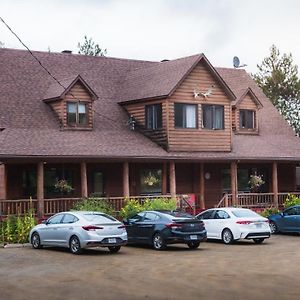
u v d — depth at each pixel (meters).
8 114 32.97
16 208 30.42
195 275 16.95
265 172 40.72
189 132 35.09
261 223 26.88
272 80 59.88
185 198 34.78
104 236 22.89
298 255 21.88
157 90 35.00
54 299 13.55
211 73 36.19
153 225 24.86
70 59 39.03
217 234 27.31
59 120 33.75
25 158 28.88
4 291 14.66
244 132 40.34
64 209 31.83
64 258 21.61
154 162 34.56
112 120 35.91
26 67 36.72
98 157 30.67
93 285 15.38
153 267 18.81
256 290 14.42
